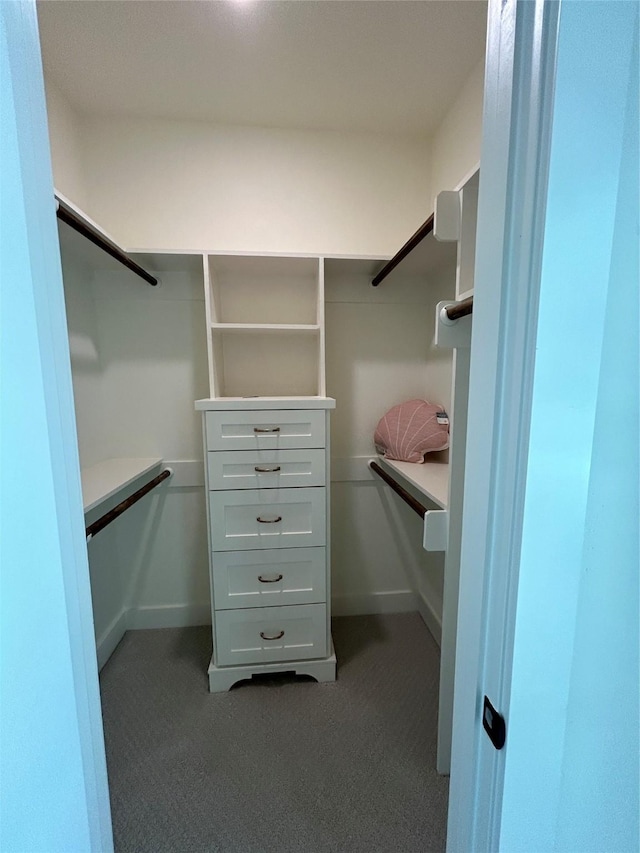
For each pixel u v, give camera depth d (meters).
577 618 0.41
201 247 1.75
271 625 1.56
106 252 1.36
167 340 1.82
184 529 1.93
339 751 1.27
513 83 0.36
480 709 0.45
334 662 1.58
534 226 0.35
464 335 1.01
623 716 0.43
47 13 1.14
